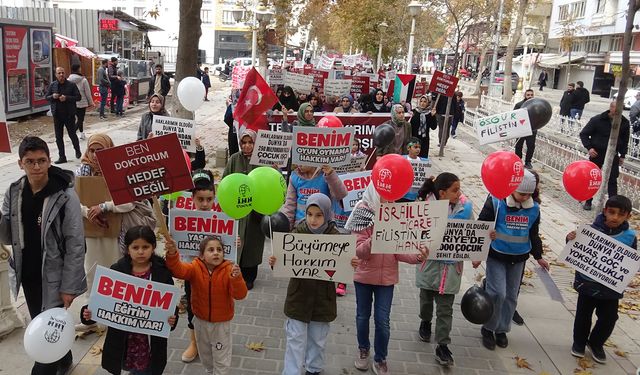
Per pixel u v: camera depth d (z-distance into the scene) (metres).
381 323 4.68
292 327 4.36
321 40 54.31
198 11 8.94
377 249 4.47
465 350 5.33
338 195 5.84
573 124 15.89
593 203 10.78
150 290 3.81
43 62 18.81
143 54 35.50
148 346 3.98
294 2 24.48
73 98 12.30
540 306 6.45
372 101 15.12
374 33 39.06
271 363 4.87
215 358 4.32
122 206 4.96
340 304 6.18
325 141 5.89
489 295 4.80
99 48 29.39
